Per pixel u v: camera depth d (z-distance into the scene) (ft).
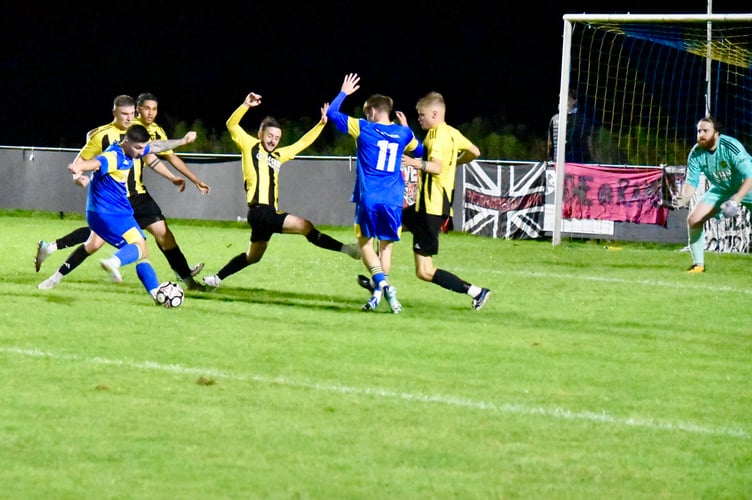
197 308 68.80
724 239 111.96
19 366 51.21
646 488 35.88
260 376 50.24
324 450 39.22
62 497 34.14
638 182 116.67
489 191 124.26
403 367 53.06
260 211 74.23
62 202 143.64
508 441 40.78
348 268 91.56
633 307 73.82
